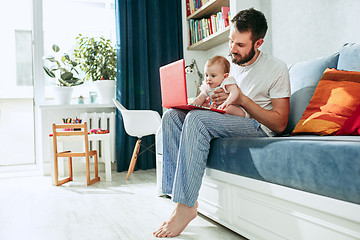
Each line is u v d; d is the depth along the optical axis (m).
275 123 1.30
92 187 2.37
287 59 2.22
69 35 3.39
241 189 1.18
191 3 3.38
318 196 0.81
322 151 0.80
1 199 2.02
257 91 1.43
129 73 3.17
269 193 1.00
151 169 3.26
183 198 1.22
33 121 3.43
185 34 3.50
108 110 3.34
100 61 3.21
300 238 0.90
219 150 1.27
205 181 1.45
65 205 1.83
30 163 3.55
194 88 3.42
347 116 1.25
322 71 1.52
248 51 1.38
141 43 3.22
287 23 2.20
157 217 1.55
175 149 1.46
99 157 3.27
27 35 3.38
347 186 0.73
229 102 1.31
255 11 1.36
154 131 2.85
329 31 1.87
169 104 1.40
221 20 2.83
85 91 3.46
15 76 3.40
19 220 1.55
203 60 3.58
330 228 0.80
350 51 1.42
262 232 1.07
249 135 1.35
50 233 1.35
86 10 3.45
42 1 3.20
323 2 1.89
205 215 1.49
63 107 3.03
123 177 2.81
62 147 2.82
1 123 3.60
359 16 1.67
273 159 0.97
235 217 1.23
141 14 3.23
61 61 3.32
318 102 1.38
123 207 1.75
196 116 1.24
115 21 3.21
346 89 1.30
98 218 1.55
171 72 1.34
